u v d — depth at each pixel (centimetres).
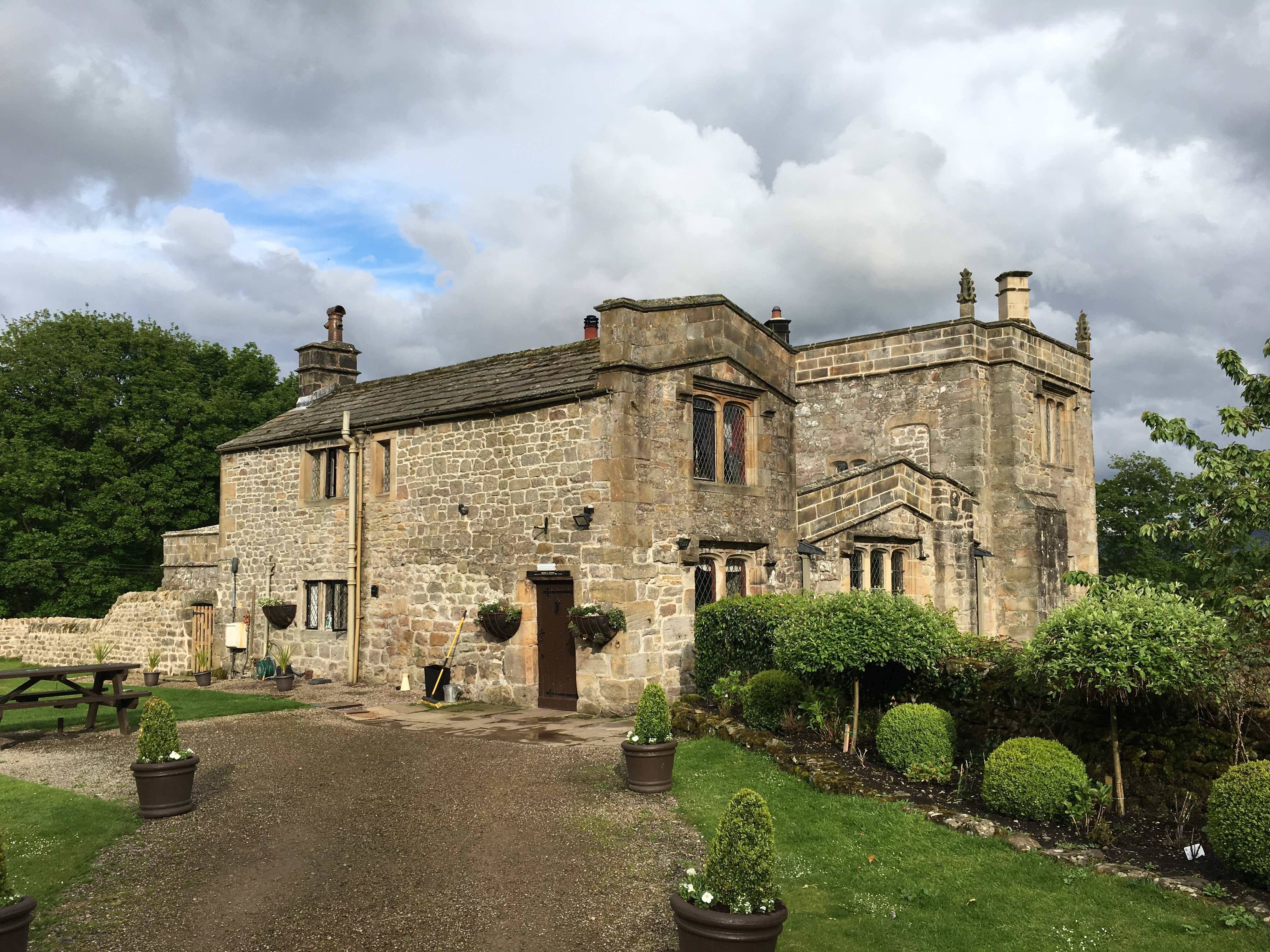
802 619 971
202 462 3003
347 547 1719
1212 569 843
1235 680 721
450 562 1530
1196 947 538
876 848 716
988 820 740
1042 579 1919
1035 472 2034
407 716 1356
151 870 707
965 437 1947
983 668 924
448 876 689
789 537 1585
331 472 1817
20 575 2716
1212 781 718
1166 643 702
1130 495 3028
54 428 2881
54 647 2383
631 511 1291
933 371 2003
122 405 2931
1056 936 567
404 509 1619
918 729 875
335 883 680
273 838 779
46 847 746
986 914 601
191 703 1495
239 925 611
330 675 1744
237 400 3125
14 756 1107
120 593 2902
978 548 1900
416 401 1702
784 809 811
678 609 1357
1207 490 855
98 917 621
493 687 1445
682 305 1385
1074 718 824
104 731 1277
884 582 1738
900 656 892
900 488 1752
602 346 1320
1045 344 2123
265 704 1470
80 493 2834
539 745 1110
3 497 2800
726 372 1470
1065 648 739
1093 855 664
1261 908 571
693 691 1364
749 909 514
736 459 1516
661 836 766
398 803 873
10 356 2803
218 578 2028
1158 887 611
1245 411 868
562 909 630
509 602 1427
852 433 2123
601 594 1294
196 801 889
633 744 887
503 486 1450
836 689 1025
